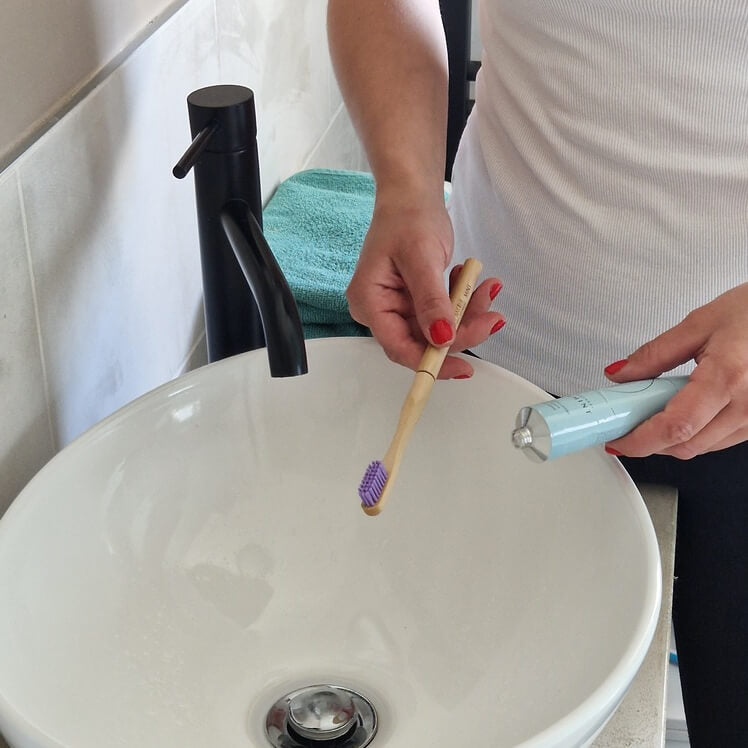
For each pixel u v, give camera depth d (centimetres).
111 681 66
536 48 83
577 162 82
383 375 81
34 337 73
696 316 68
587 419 63
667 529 86
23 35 67
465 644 73
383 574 79
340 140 161
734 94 76
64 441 80
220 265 79
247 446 80
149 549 73
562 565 72
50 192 72
